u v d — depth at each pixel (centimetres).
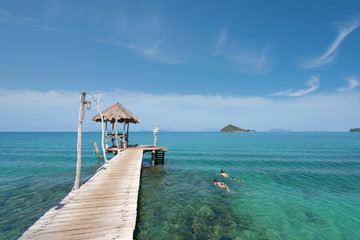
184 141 6084
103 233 414
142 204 900
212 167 1848
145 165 1945
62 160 2191
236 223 724
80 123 745
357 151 3262
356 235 655
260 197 1006
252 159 2361
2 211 810
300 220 755
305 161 2219
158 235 633
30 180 1305
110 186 748
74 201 591
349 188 1184
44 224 445
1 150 3155
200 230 669
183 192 1080
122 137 1909
